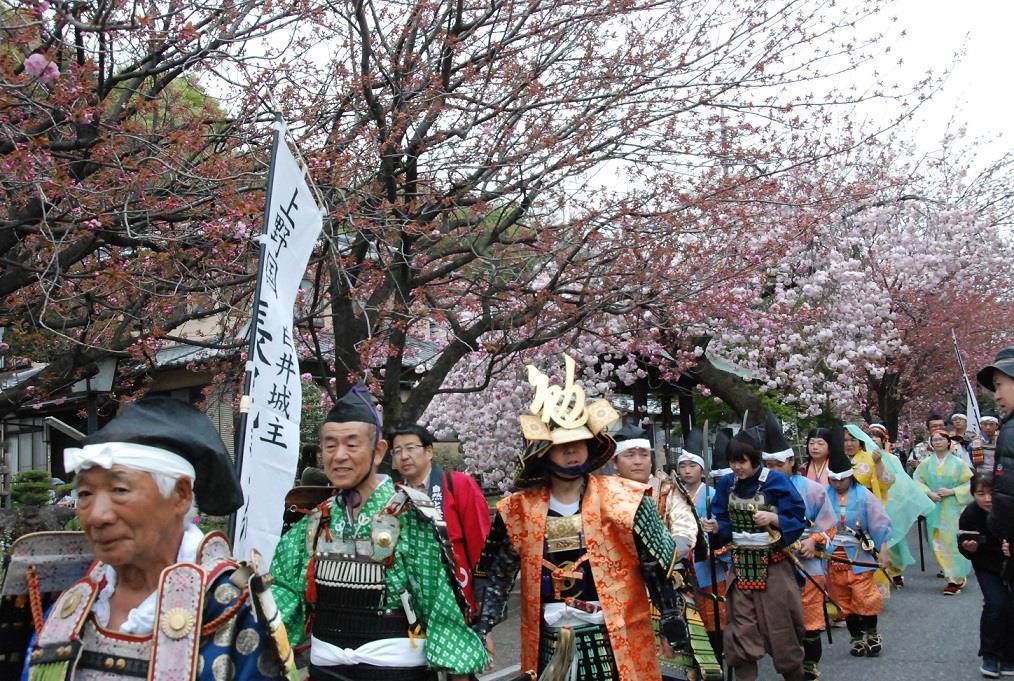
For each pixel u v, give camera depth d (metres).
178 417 2.45
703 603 7.16
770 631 6.41
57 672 2.23
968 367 24.41
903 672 7.51
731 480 6.77
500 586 4.59
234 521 4.18
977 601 10.73
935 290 20.11
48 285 7.30
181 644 2.19
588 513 4.43
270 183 4.90
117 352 8.48
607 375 14.23
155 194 7.57
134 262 7.84
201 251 8.21
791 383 15.84
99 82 7.19
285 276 4.94
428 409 15.81
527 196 9.73
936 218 19.77
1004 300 23.45
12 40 6.71
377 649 3.64
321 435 3.88
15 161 6.29
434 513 3.76
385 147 8.34
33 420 18.19
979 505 7.14
